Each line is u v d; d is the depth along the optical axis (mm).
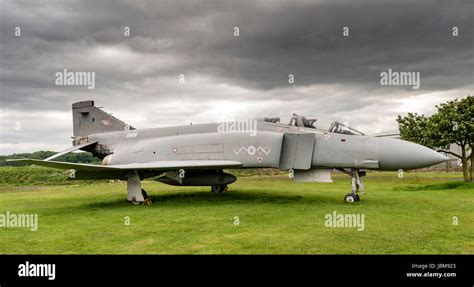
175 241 7090
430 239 6910
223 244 6742
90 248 6754
